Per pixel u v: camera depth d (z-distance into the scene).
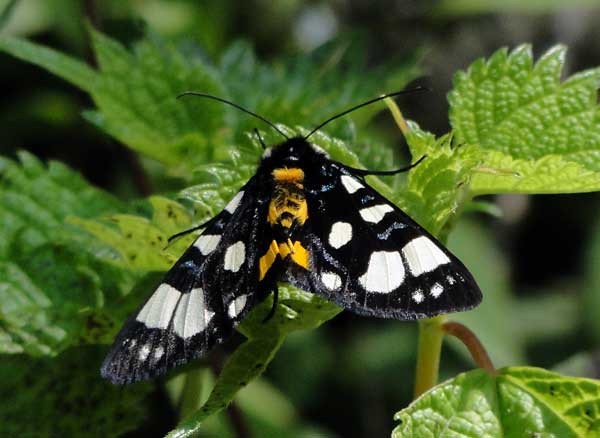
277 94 0.29
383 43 0.44
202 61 0.30
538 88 0.27
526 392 0.25
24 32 0.38
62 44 0.38
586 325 0.41
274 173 0.25
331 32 0.45
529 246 0.44
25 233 0.27
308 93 0.29
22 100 0.40
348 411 0.41
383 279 0.25
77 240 0.27
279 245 0.25
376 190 0.26
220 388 0.24
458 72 0.27
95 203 0.28
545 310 0.42
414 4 0.44
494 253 0.38
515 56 0.27
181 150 0.28
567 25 0.43
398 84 0.29
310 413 0.41
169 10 0.42
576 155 0.26
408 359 0.42
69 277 0.27
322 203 0.25
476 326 0.36
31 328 0.26
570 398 0.25
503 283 0.38
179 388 0.29
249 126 0.28
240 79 0.30
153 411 0.28
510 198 0.39
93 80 0.28
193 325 0.25
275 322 0.25
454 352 0.38
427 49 0.29
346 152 0.26
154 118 0.28
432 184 0.25
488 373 0.25
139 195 0.30
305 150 0.26
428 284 0.25
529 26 0.44
